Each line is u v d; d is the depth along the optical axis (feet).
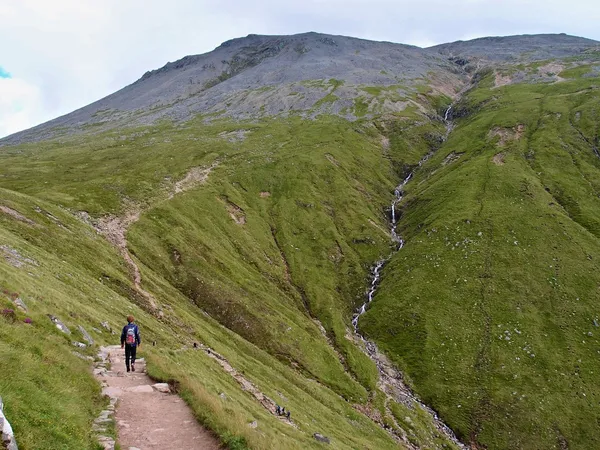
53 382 62.23
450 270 360.48
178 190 428.56
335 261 409.69
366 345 317.63
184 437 64.08
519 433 239.71
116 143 638.94
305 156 573.74
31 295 106.73
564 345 286.66
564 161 495.00
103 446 53.88
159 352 130.00
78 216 305.73
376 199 526.16
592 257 352.69
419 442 230.27
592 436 235.81
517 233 384.68
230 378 165.27
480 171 490.90
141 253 294.87
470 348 293.43
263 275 363.35
